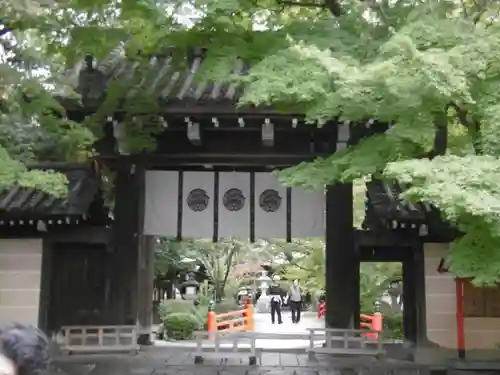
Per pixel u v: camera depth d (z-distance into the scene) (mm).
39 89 10289
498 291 14438
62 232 14852
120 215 14773
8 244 14969
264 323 29344
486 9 9680
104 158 14422
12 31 10320
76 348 14242
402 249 14961
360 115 9016
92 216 15266
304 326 27219
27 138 11742
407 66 7816
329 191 14648
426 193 7289
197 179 15422
